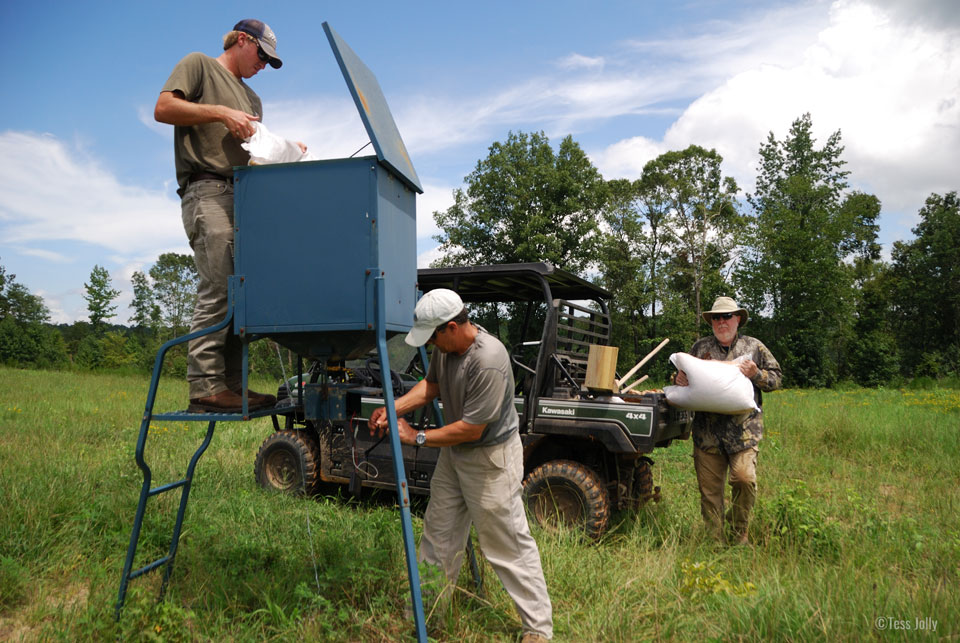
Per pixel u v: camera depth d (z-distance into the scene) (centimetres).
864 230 5119
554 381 558
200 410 313
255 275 294
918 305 5838
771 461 803
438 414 373
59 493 487
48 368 4600
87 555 408
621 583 379
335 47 291
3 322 5119
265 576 359
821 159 4719
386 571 361
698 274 4300
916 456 843
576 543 449
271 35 341
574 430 519
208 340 311
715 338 522
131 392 1814
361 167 284
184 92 304
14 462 614
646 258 4509
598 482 496
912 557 426
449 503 333
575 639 324
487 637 323
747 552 439
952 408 1466
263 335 302
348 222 285
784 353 4175
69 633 299
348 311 284
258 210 294
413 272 339
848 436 961
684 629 325
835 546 443
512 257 3709
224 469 681
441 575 321
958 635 298
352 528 460
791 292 4172
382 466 586
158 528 434
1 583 349
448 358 312
